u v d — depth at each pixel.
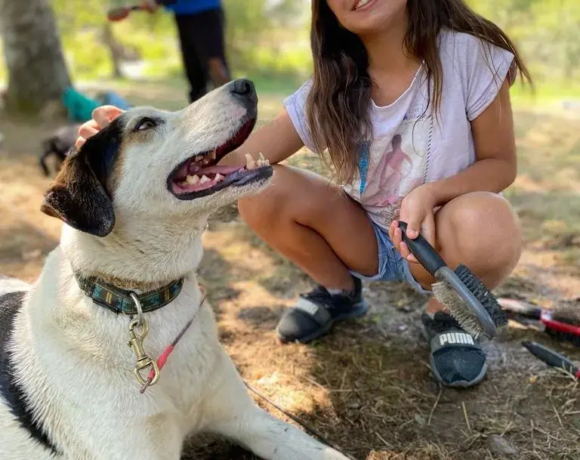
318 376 2.61
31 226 4.40
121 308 1.89
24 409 1.91
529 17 10.17
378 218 2.68
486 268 2.35
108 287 1.90
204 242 4.02
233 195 1.98
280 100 7.01
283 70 13.47
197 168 2.04
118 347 1.89
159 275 1.93
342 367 2.67
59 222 4.49
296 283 3.46
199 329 2.07
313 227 2.65
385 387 2.53
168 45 17.52
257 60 13.81
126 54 17.20
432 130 2.38
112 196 1.95
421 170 2.44
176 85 11.05
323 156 2.58
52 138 4.99
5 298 2.26
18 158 6.05
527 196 4.55
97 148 1.97
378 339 2.87
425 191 2.31
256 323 3.05
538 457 2.14
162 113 2.08
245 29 13.74
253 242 3.99
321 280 2.86
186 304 2.03
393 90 2.39
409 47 2.29
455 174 2.41
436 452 2.15
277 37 15.23
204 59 5.91
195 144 1.99
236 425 2.21
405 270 2.68
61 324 1.92
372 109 2.41
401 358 2.72
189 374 2.02
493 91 2.36
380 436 2.28
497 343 2.76
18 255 3.93
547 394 2.42
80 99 7.42
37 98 7.78
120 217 1.92
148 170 1.94
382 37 2.31
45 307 1.97
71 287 1.95
